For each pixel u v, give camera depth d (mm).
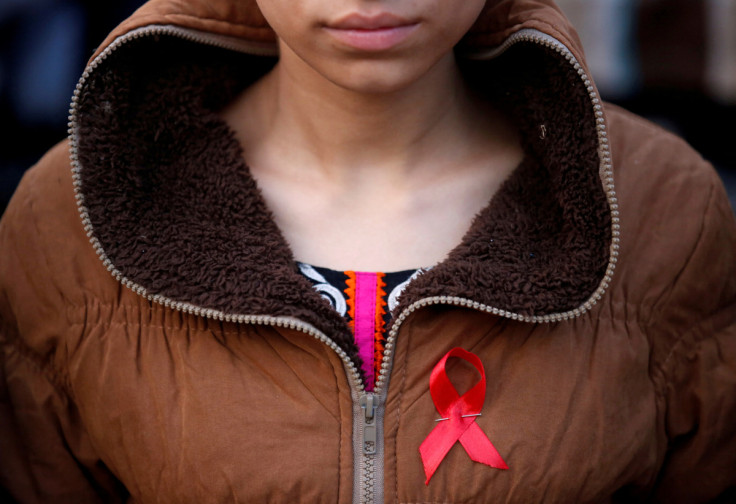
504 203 940
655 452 971
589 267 889
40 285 991
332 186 972
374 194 971
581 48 932
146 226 914
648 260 974
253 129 1019
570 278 880
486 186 980
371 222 960
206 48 989
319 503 863
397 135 958
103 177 906
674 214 995
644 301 969
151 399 905
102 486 1019
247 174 943
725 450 1010
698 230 993
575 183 893
